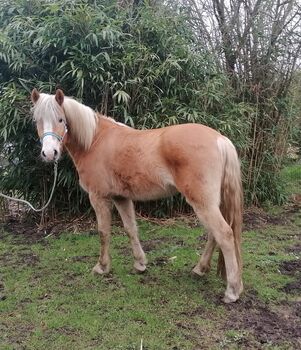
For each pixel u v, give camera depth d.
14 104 4.19
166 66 4.42
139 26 4.57
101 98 4.49
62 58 4.43
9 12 4.64
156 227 4.53
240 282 2.82
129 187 2.99
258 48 5.39
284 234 4.41
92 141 3.12
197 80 4.80
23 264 3.61
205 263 3.19
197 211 2.67
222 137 2.73
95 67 4.17
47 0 4.56
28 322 2.63
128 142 2.95
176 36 4.63
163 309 2.75
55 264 3.58
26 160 4.68
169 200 4.68
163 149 2.74
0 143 4.67
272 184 5.61
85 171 3.17
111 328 2.54
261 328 2.50
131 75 4.43
